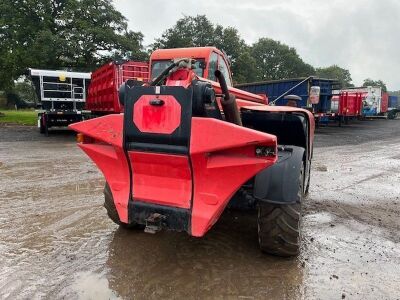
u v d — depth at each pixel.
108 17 25.55
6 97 53.22
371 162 9.48
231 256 3.45
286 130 4.00
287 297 2.79
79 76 15.76
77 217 4.46
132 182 3.19
